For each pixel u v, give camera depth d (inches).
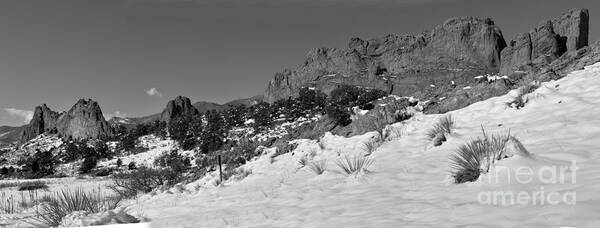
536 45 4690.0
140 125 4618.6
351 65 6048.2
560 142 259.4
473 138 332.8
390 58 5959.6
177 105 6835.6
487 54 5511.8
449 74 5128.0
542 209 161.9
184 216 302.0
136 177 716.0
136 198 581.6
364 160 372.2
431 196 221.0
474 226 159.5
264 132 2992.1
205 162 740.7
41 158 3179.1
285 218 238.5
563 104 350.0
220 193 427.2
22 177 2869.1
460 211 182.4
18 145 6879.9
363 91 2923.2
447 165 283.6
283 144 649.6
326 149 509.0
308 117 3107.8
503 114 385.7
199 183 577.3
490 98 459.2
